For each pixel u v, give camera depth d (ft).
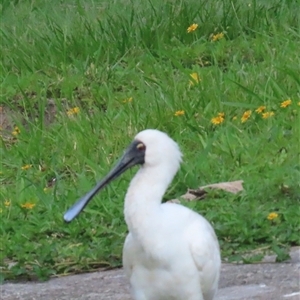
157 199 26.35
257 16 54.24
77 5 58.59
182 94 47.19
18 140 46.68
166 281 26.18
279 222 35.37
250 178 39.19
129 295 30.73
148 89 48.52
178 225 26.13
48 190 41.19
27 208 39.06
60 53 53.01
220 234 34.86
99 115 46.83
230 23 53.98
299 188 37.60
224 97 46.75
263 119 44.47
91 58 52.54
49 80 50.88
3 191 41.47
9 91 50.57
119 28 53.98
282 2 55.52
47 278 33.30
